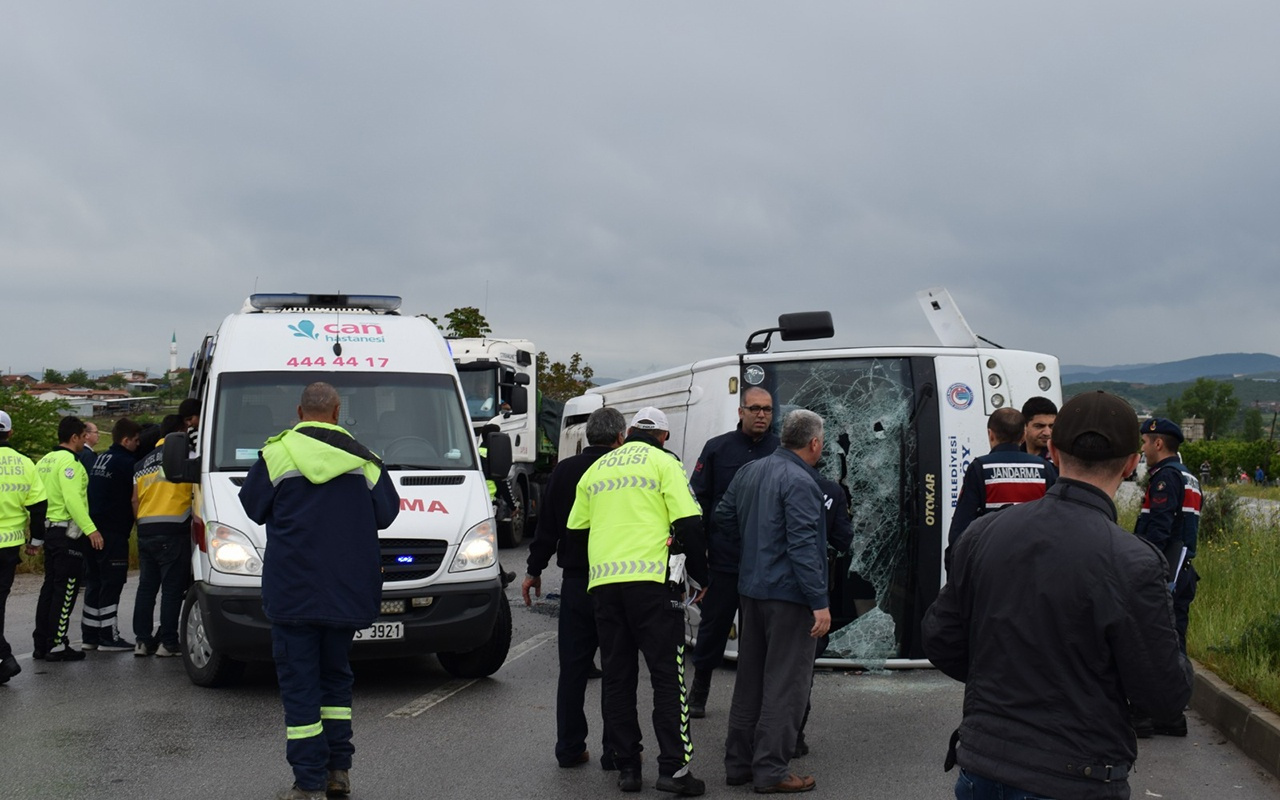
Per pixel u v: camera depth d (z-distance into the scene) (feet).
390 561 27.22
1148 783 20.44
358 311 35.24
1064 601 10.08
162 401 163.02
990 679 10.41
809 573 19.66
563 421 64.39
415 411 30.89
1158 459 23.75
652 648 19.92
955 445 30.12
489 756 22.30
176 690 28.22
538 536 22.20
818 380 30.55
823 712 25.77
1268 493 93.97
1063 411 10.76
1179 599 23.54
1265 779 20.70
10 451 28.94
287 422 29.81
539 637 36.01
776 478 20.33
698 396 32.07
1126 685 9.98
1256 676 24.36
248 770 21.21
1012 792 10.05
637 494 20.25
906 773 21.12
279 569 19.20
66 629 31.71
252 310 35.22
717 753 22.79
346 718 19.76
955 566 11.09
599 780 20.75
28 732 24.03
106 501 33.40
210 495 27.84
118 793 19.83
